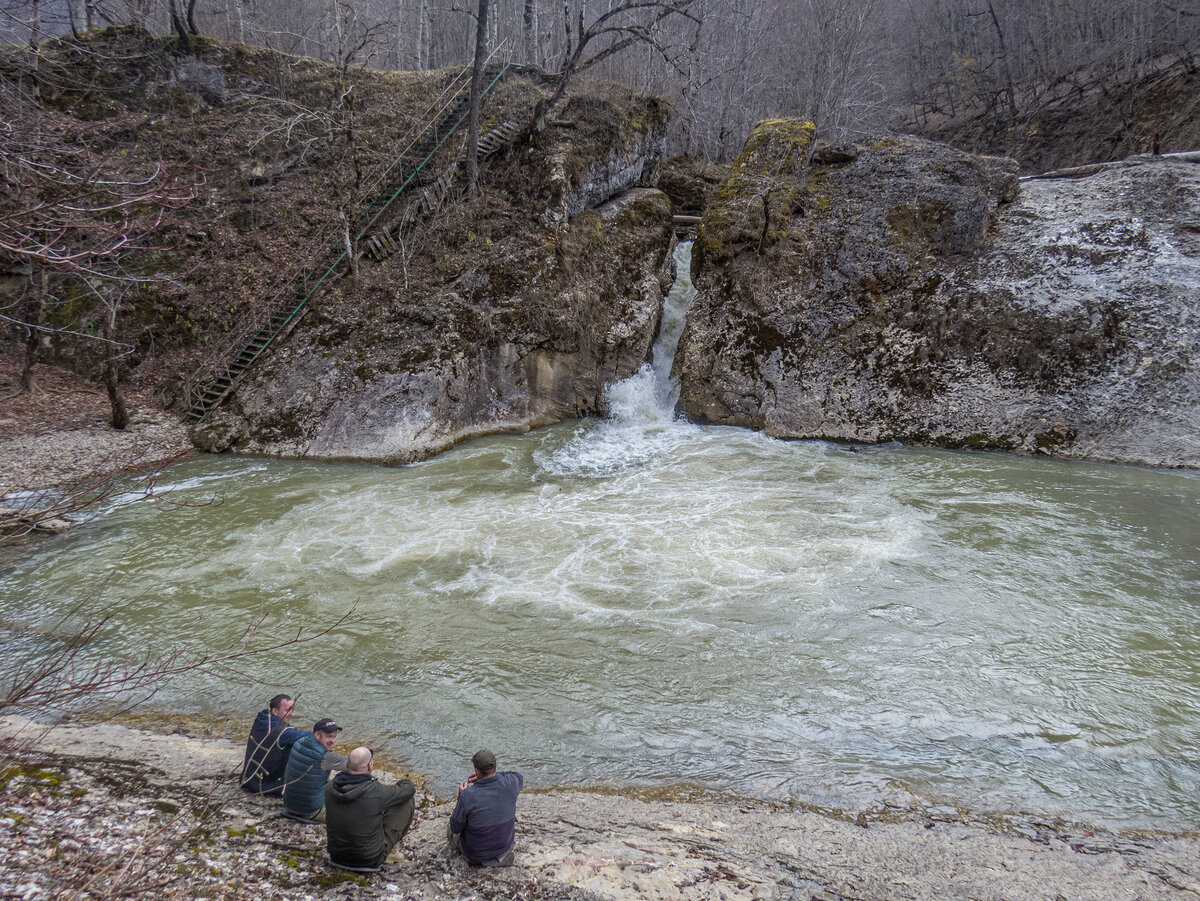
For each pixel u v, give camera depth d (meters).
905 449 16.00
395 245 19.50
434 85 25.16
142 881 4.27
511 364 17.89
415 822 5.53
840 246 18.19
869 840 5.31
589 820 5.56
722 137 31.42
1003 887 4.70
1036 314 15.85
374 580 10.25
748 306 18.45
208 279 19.77
